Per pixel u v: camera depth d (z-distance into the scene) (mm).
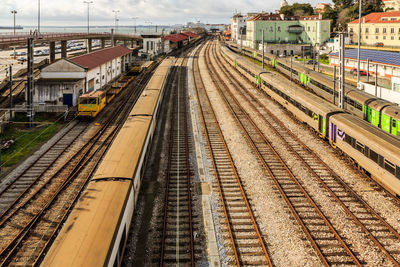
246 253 13578
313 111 27609
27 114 30125
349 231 14852
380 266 12711
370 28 79688
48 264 9484
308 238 14430
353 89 33281
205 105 39250
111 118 33375
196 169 21531
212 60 86875
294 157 23297
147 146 21781
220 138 27562
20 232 14805
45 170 20969
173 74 64250
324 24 94188
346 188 18656
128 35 99562
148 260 13211
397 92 36750
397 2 105062
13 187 19047
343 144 22531
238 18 133250
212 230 15047
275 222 15625
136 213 16312
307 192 18359
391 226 15125
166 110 37125
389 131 25375
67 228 11195
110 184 14312
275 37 98875
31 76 29953
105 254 10039
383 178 17953
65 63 38875
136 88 50500
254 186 19156
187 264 13000
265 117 33875
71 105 35531
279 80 40219
